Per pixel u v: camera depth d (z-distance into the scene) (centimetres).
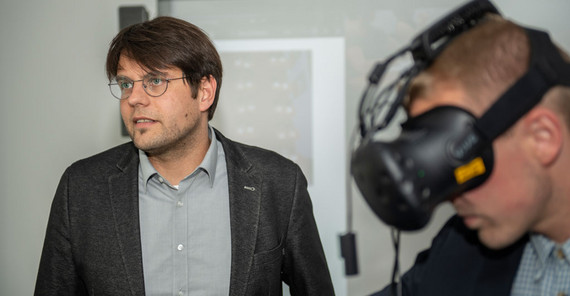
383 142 42
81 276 105
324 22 175
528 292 54
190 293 104
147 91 101
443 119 41
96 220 104
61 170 181
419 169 40
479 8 47
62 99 180
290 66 178
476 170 41
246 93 180
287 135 179
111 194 106
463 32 46
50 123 181
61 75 180
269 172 114
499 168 42
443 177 40
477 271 60
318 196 178
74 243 104
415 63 47
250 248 105
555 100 41
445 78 43
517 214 43
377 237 175
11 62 181
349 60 175
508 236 45
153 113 100
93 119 179
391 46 173
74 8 178
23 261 184
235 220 107
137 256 102
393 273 54
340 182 178
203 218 109
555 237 47
